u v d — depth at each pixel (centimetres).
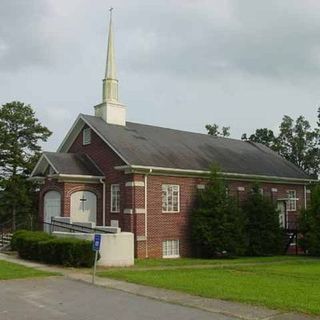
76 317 1094
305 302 1257
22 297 1359
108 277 1778
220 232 2972
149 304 1254
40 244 2247
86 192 2981
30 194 4428
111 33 3409
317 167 6106
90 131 3159
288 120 6194
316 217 3288
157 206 2912
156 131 3500
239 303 1252
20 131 4397
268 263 2628
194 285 1560
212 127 6256
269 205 3347
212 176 3106
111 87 3328
